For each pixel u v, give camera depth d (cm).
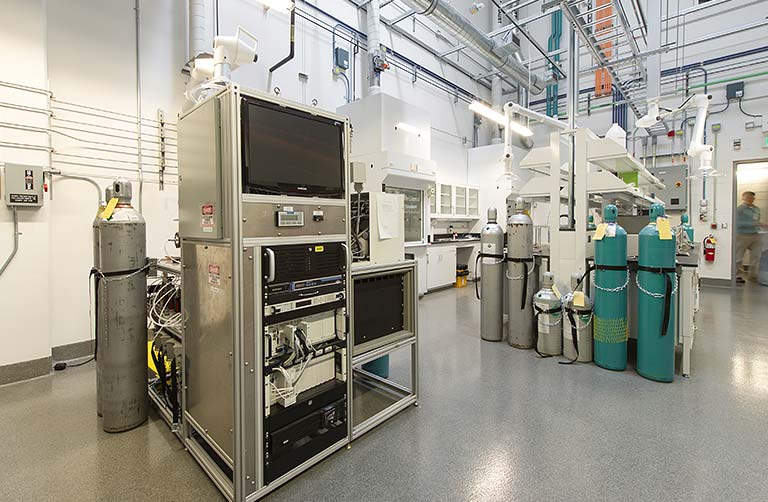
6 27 250
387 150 470
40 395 238
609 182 292
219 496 151
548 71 708
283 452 155
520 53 676
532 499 146
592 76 700
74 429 200
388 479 159
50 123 274
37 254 263
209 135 146
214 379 156
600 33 493
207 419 163
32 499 149
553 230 322
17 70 255
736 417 205
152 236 339
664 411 213
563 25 696
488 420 206
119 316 194
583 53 703
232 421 143
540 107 766
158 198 343
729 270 599
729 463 166
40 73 264
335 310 180
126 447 184
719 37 577
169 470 167
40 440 189
